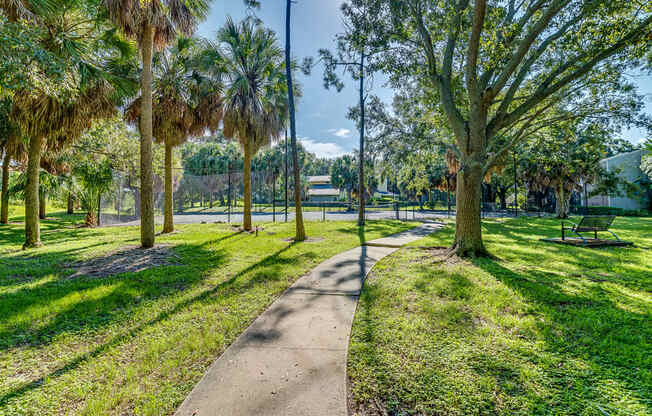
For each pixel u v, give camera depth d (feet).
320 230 42.60
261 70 40.91
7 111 30.66
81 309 12.25
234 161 128.98
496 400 6.70
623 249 26.40
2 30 15.70
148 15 24.99
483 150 22.43
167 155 40.24
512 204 107.76
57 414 6.45
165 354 8.86
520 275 17.07
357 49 26.45
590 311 11.87
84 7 23.95
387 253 24.72
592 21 18.71
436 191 175.73
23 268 19.30
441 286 15.05
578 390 7.02
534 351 8.80
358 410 6.43
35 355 8.91
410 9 23.62
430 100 30.01
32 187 27.32
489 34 21.33
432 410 6.40
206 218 70.69
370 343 9.41
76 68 23.43
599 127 22.81
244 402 6.61
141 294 14.24
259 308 12.57
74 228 46.55
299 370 7.91
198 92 38.78
